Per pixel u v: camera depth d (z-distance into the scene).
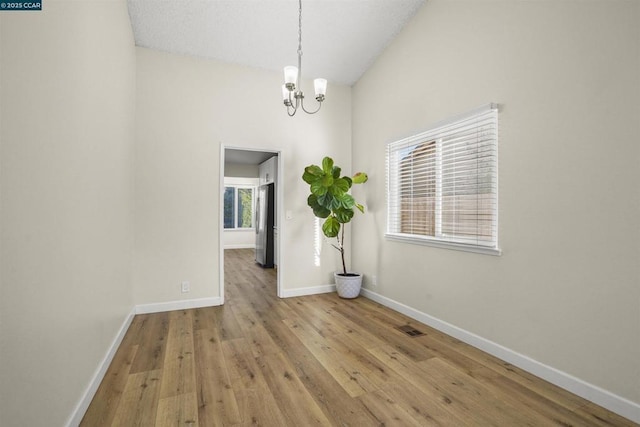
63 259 1.43
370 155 3.92
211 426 1.57
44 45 1.25
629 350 1.63
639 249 1.60
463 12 2.61
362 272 4.10
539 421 1.62
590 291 1.79
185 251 3.46
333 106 4.23
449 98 2.75
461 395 1.85
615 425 1.59
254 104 3.78
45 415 1.24
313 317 3.22
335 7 3.01
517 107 2.18
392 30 3.37
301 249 4.09
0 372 0.95
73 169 1.55
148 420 1.61
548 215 1.99
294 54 3.61
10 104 1.02
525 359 2.13
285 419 1.63
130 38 2.98
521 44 2.15
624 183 1.65
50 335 1.29
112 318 2.31
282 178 3.95
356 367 2.18
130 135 3.01
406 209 3.38
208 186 3.55
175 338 2.67
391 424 1.60
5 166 0.99
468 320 2.58
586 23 1.79
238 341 2.61
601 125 1.73
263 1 2.88
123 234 2.71
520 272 2.17
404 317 3.23
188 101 3.47
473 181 2.55
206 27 3.13
